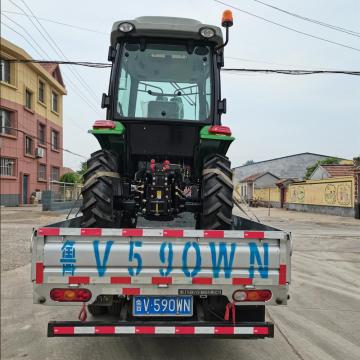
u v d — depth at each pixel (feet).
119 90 16.99
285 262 10.64
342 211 80.74
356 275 25.11
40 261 10.37
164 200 14.07
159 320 10.80
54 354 12.93
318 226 57.36
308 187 97.45
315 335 14.80
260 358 12.80
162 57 17.06
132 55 17.07
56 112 116.06
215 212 13.99
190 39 16.90
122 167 17.38
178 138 17.15
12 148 88.63
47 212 71.51
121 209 16.01
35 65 96.07
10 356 12.77
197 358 12.76
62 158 121.60
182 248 10.50
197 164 17.26
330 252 33.94
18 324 15.64
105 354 12.97
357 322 16.25
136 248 10.44
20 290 20.27
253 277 10.56
